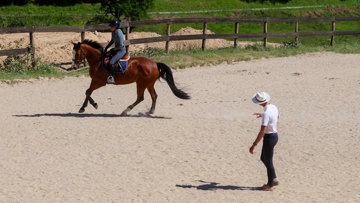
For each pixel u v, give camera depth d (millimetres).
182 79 22609
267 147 10492
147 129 14734
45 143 13305
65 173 11336
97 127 14812
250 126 15305
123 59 15758
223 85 21500
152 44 30484
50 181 10859
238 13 56438
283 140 14148
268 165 10562
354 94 20078
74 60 15703
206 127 15078
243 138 14141
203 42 28422
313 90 20719
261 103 10430
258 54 28750
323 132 14938
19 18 43125
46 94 19516
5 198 9930
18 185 10609
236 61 27250
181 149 13102
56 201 9852
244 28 51625
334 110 17516
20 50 22766
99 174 11320
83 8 53406
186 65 25297
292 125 15594
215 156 12695
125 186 10688
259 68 25531
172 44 31391
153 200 10016
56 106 17562
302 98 19266
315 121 16094
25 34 33875
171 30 48156
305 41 44625
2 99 18484
